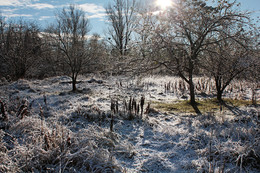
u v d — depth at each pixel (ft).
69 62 39.81
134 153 13.75
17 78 55.67
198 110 24.59
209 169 10.93
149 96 34.73
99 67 42.24
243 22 23.56
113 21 86.17
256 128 15.40
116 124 18.37
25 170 10.94
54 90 40.04
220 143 13.85
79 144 12.92
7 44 59.72
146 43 25.61
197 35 26.71
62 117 19.75
